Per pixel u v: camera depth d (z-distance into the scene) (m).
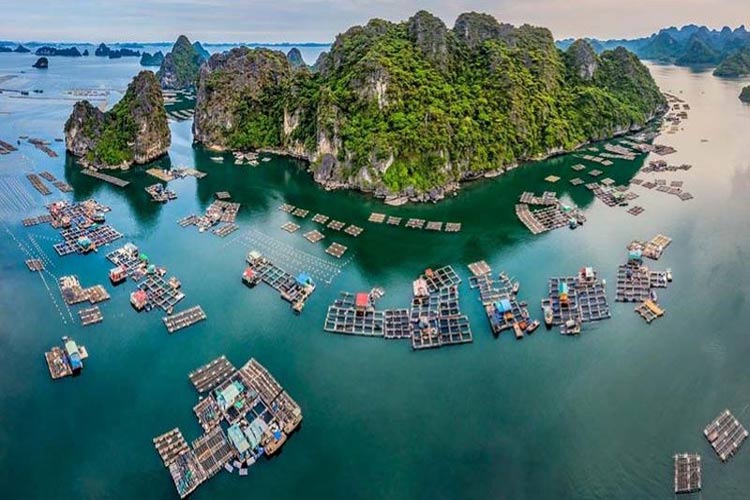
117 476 62.94
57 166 170.75
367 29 197.75
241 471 62.91
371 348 83.38
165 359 81.25
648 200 139.62
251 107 195.12
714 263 107.06
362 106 154.88
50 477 62.94
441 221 127.88
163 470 63.56
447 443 66.88
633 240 116.88
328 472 63.16
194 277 103.56
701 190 146.25
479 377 77.56
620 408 72.12
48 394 74.69
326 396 74.00
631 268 103.75
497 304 89.31
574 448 66.25
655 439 67.50
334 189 149.25
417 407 72.25
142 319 90.44
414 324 88.12
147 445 66.81
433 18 186.50
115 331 87.44
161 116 183.00
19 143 197.25
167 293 97.25
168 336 86.31
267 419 69.81
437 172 144.12
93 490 61.34
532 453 65.56
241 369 78.56
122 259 109.12
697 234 119.69
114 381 76.94
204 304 94.69
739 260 108.12
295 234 122.19
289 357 81.44
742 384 76.06
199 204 141.12
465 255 111.50
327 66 199.00
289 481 62.09
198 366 79.69
